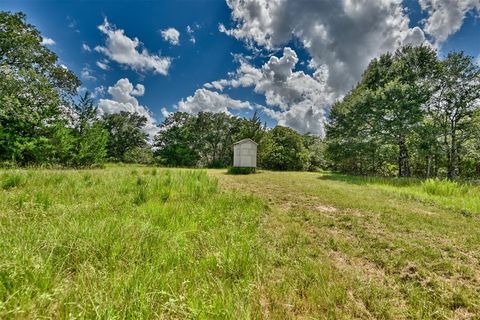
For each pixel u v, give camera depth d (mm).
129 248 2420
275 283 2238
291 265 2686
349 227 4328
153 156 41688
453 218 5059
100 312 1477
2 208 3543
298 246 3254
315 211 5477
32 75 17078
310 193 8195
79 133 19828
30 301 1509
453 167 18250
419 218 4984
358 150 19516
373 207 5977
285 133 34625
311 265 2672
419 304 2082
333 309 1927
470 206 6141
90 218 3281
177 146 39062
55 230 2580
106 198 4844
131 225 2953
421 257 3047
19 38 17375
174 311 1614
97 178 7375
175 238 2824
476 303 2119
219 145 44125
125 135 45375
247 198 6055
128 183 6551
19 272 1703
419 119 16344
